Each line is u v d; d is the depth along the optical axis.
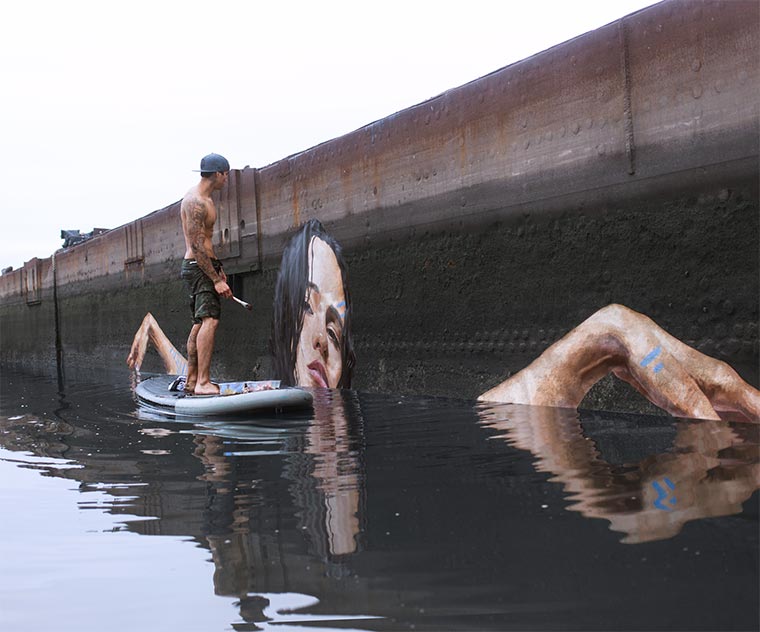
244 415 5.60
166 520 2.52
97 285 16.09
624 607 1.57
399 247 7.16
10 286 22.05
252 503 2.68
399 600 1.70
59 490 3.11
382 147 7.33
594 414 4.71
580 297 5.27
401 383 7.16
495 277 6.04
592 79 5.13
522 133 5.74
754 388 4.16
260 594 1.80
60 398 8.00
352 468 3.21
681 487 2.48
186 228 6.90
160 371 13.26
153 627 1.65
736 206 4.24
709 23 4.36
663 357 4.65
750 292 4.18
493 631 1.52
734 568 1.73
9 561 2.15
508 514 2.30
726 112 4.28
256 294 9.83
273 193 9.28
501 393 5.95
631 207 4.88
